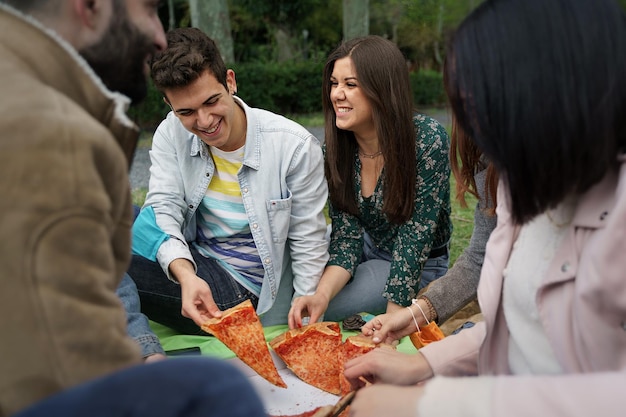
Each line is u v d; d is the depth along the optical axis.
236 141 2.51
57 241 0.91
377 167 2.66
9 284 0.89
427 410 1.10
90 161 0.95
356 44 2.47
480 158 2.14
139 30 1.15
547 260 1.27
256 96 13.33
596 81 1.02
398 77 2.41
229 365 0.88
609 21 1.03
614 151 1.08
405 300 2.58
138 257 2.56
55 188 0.91
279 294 2.71
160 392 0.81
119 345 0.99
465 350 1.61
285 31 19.42
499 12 1.09
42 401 0.84
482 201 2.21
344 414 1.76
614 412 0.98
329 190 2.76
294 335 2.24
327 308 2.71
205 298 2.29
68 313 0.92
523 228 1.35
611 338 1.14
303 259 2.60
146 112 11.45
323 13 19.78
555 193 1.10
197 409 0.82
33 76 1.03
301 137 2.56
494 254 1.41
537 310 1.28
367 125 2.55
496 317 1.43
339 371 2.09
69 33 1.10
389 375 1.58
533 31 1.05
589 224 1.15
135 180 7.68
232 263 2.66
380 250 2.93
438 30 18.28
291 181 2.56
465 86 1.12
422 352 1.62
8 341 0.90
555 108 1.03
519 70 1.05
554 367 1.31
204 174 2.56
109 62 1.15
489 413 1.05
